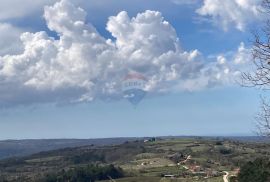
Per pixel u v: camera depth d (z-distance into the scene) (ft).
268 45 33.35
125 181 484.33
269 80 33.32
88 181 508.12
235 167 452.35
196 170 504.02
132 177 514.27
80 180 510.99
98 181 501.97
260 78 33.45
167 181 459.32
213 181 390.01
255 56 33.71
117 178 515.09
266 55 33.40
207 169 496.23
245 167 193.88
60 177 517.55
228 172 439.63
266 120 33.63
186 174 488.02
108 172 521.65
